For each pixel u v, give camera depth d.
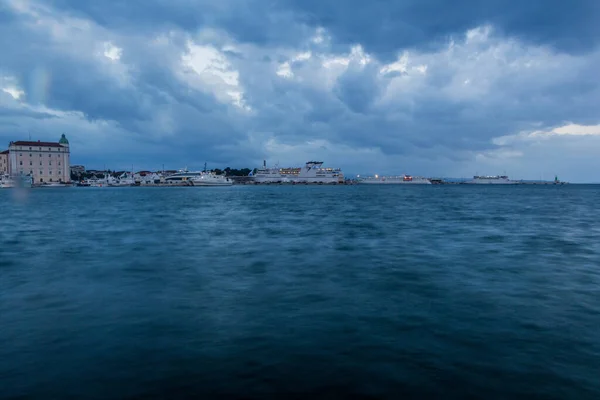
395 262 19.39
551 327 10.41
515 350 8.95
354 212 54.28
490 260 19.89
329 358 8.55
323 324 10.66
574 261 19.64
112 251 22.86
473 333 9.98
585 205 72.69
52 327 10.48
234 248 23.75
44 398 6.99
